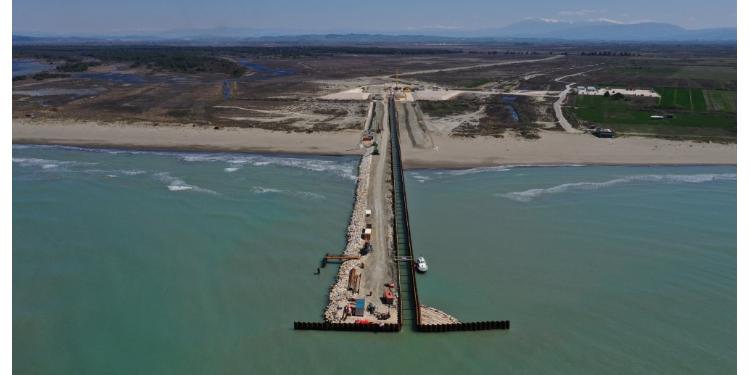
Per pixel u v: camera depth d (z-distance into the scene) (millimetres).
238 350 36219
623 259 48750
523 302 42000
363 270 45094
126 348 36531
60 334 37812
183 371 34438
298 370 34531
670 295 43000
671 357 36125
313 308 40688
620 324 39469
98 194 62969
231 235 52125
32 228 53594
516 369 34875
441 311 40375
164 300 41594
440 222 56062
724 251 50031
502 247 50781
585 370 34875
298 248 49531
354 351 36281
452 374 34344
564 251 50156
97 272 45469
